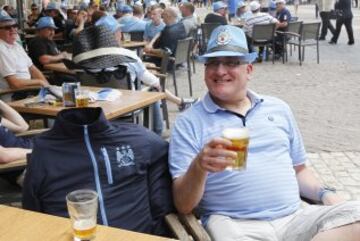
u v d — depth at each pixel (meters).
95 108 2.36
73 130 2.28
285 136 2.59
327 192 2.61
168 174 2.48
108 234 1.71
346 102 7.86
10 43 5.81
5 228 1.75
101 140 2.33
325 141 5.86
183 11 11.88
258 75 10.55
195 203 2.26
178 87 9.48
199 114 2.50
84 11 12.49
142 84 5.49
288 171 2.53
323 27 16.91
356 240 1.96
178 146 2.44
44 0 18.27
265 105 2.61
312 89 8.96
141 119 5.19
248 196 2.41
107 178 2.32
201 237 2.09
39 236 1.69
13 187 4.23
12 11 15.34
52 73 6.61
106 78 4.89
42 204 2.31
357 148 5.60
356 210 2.01
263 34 12.29
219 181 2.41
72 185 2.29
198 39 12.88
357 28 21.28
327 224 2.03
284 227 2.37
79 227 1.64
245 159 1.90
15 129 3.94
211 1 41.50
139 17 13.08
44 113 3.83
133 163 2.38
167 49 8.63
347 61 12.43
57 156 2.29
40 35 7.62
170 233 2.30
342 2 15.56
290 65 12.02
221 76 2.46
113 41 5.04
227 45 2.47
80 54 4.93
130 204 2.35
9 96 5.37
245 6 15.84
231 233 2.31
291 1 44.12
